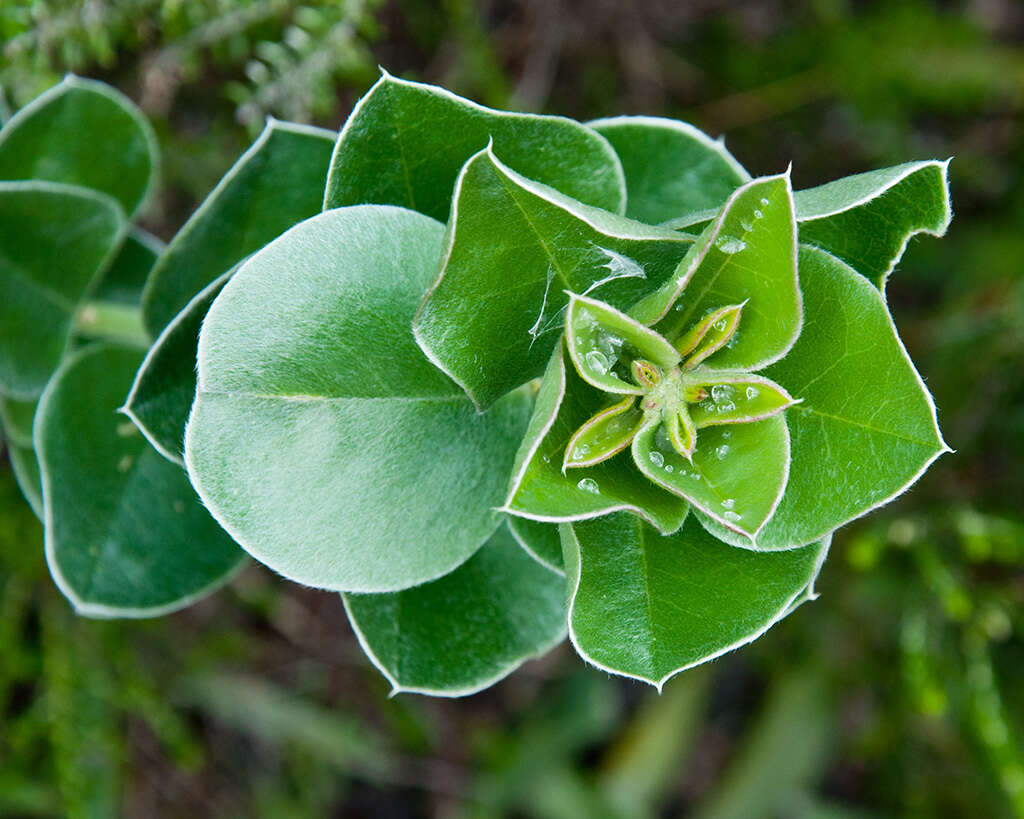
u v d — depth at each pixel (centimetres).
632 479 20
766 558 20
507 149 21
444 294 20
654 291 20
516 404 21
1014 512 36
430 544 21
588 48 36
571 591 19
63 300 25
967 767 36
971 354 35
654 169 23
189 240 23
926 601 35
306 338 20
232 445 20
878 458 20
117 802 32
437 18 33
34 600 32
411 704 36
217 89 32
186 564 24
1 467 31
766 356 20
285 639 35
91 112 25
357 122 21
